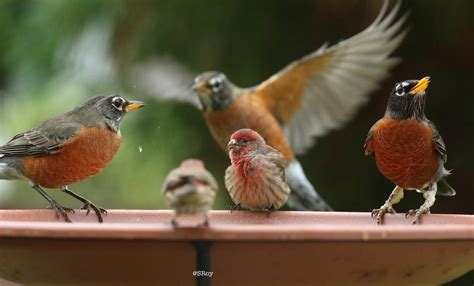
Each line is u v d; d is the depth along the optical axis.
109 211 8.85
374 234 6.02
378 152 9.09
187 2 13.36
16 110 15.06
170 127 13.55
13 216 8.51
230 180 9.22
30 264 6.64
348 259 6.43
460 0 12.91
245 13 13.42
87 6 13.61
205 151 13.70
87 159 9.47
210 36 13.42
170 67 13.13
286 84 12.02
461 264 6.88
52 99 14.42
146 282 6.60
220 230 5.96
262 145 9.15
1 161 9.48
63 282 6.76
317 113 12.32
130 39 13.49
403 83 8.80
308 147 12.49
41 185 9.56
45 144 9.30
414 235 6.09
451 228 6.23
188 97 12.76
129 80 13.48
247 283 6.57
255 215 8.57
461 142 13.83
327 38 13.66
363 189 13.95
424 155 8.91
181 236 5.97
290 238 5.95
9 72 14.95
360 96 12.15
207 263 6.19
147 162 13.93
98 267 6.52
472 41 13.38
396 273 6.68
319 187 14.09
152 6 13.42
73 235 5.95
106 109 9.65
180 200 5.92
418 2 13.20
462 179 13.99
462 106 13.71
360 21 13.49
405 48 13.70
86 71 13.95
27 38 14.15
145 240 6.05
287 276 6.53
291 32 13.58
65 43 13.89
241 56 13.46
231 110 11.59
